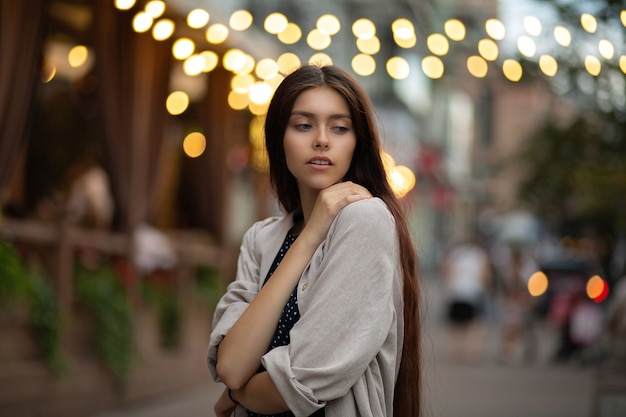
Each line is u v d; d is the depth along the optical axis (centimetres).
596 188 1981
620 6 819
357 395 276
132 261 1112
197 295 1372
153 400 1167
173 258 1281
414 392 295
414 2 3005
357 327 270
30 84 872
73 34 1259
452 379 1497
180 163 1580
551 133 1571
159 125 1167
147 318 1188
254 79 1329
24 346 889
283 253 312
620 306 912
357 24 872
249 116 1600
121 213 1109
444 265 1978
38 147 1314
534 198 2092
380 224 277
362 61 871
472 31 901
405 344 295
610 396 764
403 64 849
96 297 1023
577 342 1848
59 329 927
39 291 895
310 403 267
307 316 272
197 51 1238
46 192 1315
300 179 300
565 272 2766
